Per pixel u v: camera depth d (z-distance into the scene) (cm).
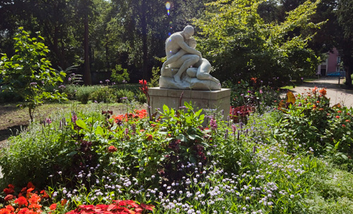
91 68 3912
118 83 2738
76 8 2759
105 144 367
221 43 1325
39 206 277
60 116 478
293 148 505
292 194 319
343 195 338
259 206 296
